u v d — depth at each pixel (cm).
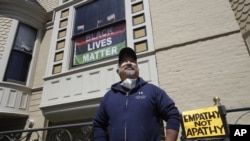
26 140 570
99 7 622
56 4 809
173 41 469
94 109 478
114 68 487
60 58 582
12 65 636
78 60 564
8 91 588
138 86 183
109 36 554
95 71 507
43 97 541
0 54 623
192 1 499
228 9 447
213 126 237
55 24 665
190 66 429
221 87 385
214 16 455
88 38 586
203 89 397
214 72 403
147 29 506
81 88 502
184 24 478
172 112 161
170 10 513
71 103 496
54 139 545
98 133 181
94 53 552
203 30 452
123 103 173
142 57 476
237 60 393
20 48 674
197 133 246
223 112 237
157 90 178
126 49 211
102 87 477
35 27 746
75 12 661
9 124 627
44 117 580
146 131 154
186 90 410
